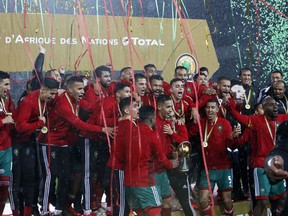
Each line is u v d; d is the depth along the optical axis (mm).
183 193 6441
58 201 6762
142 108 5844
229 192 6957
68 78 7031
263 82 10023
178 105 6738
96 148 6727
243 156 7621
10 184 6457
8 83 6430
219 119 6938
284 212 3965
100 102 6594
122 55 9156
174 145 6402
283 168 3791
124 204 5977
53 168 6602
